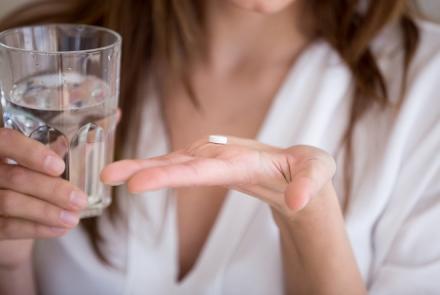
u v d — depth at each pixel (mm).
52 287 884
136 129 874
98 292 858
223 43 896
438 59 858
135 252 837
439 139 818
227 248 814
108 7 931
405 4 906
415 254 805
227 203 810
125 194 843
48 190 618
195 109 889
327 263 689
